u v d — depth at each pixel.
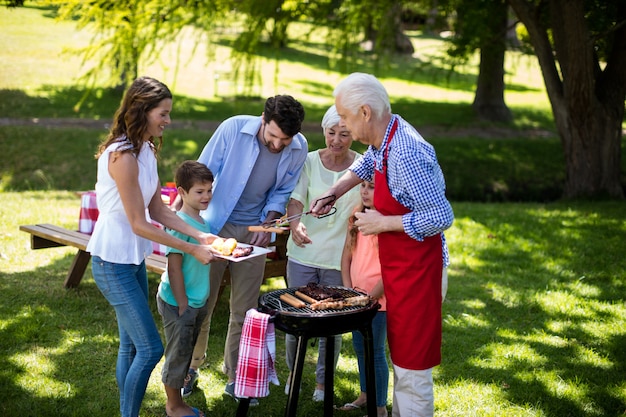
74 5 10.12
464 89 22.25
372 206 3.44
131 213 3.11
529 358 4.64
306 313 3.04
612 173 11.51
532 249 7.51
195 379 4.06
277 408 3.93
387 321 3.19
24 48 20.27
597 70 11.60
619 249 7.48
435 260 3.08
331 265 3.86
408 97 19.97
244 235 3.96
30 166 11.44
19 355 4.41
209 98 17.53
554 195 12.95
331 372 3.58
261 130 3.82
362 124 3.06
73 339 4.72
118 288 3.19
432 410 3.19
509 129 17.03
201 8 10.31
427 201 2.95
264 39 11.08
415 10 12.20
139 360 3.23
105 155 3.15
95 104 15.66
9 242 7.09
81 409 3.74
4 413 3.65
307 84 20.42
